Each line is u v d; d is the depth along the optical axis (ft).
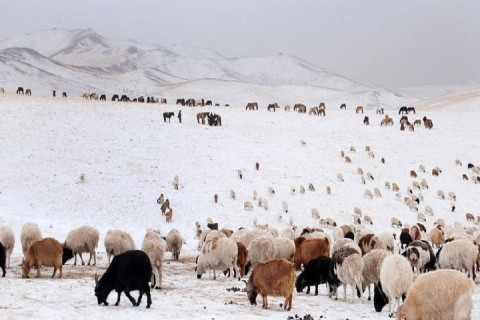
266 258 64.49
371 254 52.60
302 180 158.40
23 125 171.01
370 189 155.43
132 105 231.30
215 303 49.70
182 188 144.56
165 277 66.44
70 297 48.98
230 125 207.21
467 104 335.88
